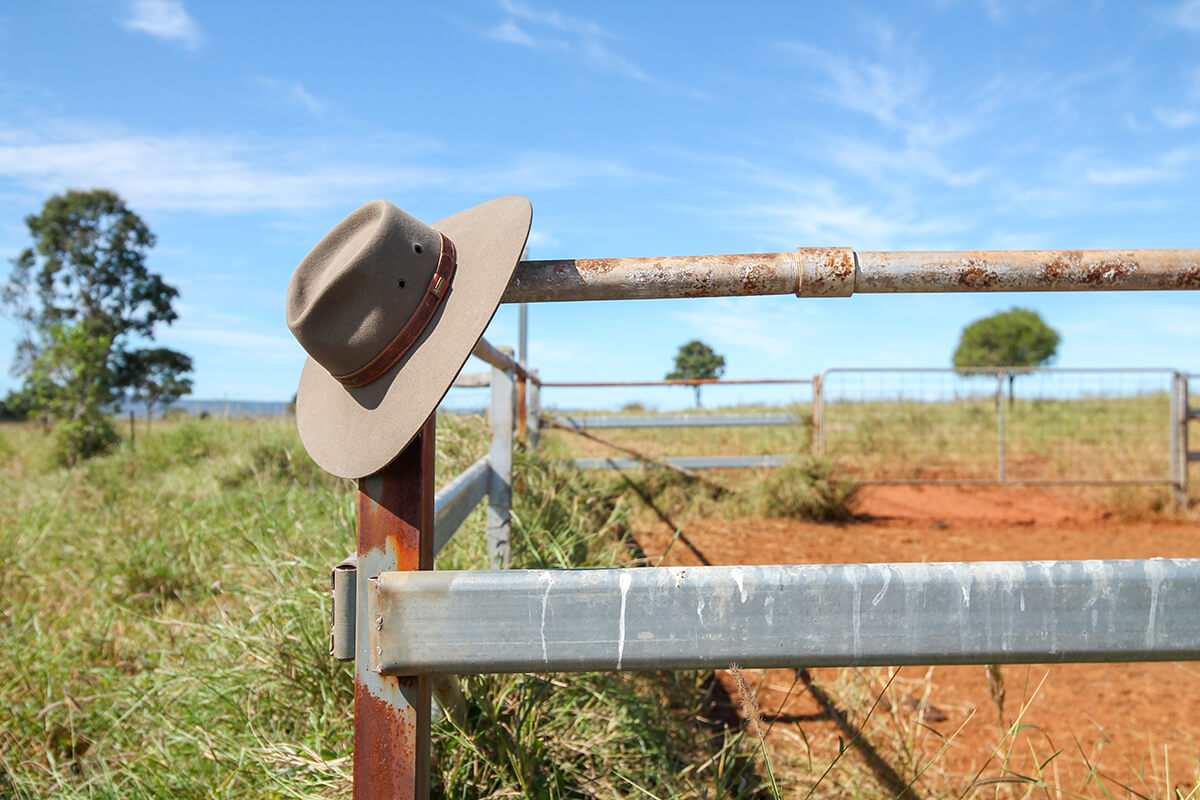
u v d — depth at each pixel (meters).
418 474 0.96
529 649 0.88
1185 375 7.25
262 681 1.99
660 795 1.79
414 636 0.89
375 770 0.93
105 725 2.16
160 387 40.19
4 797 1.82
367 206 1.09
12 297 35.84
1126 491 7.41
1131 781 2.09
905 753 2.11
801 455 7.31
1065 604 0.86
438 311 1.03
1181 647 0.85
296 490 4.04
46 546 4.01
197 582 3.27
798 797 1.93
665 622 0.87
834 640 0.86
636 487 7.39
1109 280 0.97
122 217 39.06
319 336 1.00
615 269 0.98
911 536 6.10
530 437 7.04
